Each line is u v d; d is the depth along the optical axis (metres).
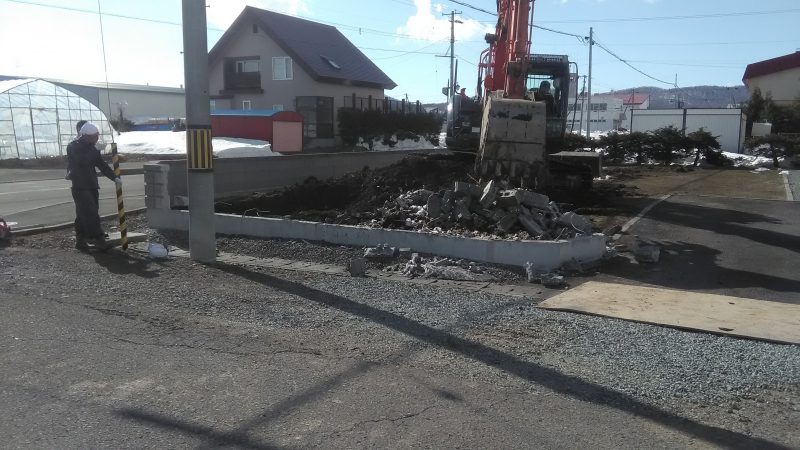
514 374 4.92
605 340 5.79
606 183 20.75
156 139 35.34
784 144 29.19
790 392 4.63
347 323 6.25
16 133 30.95
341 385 4.65
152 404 4.30
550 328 6.17
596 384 4.73
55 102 32.62
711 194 17.67
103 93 60.19
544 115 12.88
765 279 8.42
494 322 6.36
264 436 3.86
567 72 17.53
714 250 10.17
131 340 5.62
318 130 41.12
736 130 37.22
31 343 5.50
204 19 8.96
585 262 9.10
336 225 10.07
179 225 11.54
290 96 41.78
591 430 3.99
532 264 8.50
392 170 15.29
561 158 16.62
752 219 13.03
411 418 4.12
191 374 4.84
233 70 43.88
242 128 34.19
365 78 45.81
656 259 9.35
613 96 112.50
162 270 8.59
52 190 19.16
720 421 4.15
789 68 51.66
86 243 9.80
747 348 5.58
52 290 7.32
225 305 6.85
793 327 6.15
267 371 4.92
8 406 4.25
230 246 10.33
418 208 11.30
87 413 4.15
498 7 15.62
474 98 18.41
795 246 10.41
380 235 9.71
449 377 4.84
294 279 8.22
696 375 4.93
